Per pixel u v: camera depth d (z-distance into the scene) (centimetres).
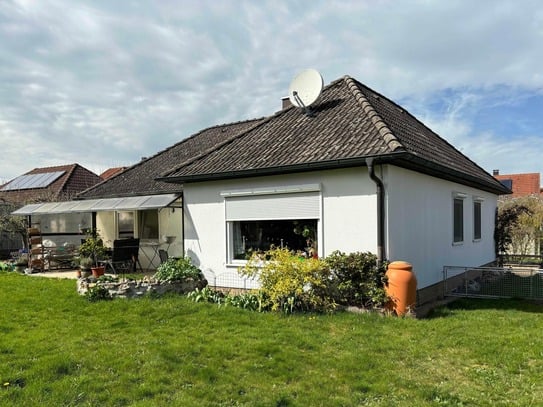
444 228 1445
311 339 834
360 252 1095
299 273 1061
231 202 1360
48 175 3500
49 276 1734
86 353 748
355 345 804
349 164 1098
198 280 1352
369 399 589
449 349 786
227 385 625
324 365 706
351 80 1664
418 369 696
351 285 1048
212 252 1405
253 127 1606
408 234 1179
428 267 1300
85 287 1257
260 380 645
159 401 573
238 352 761
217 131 2345
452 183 1528
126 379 639
